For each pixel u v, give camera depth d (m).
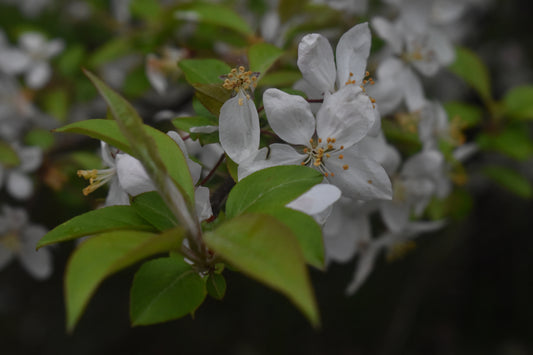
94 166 0.41
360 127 0.26
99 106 0.58
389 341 0.76
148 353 0.93
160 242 0.22
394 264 0.96
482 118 0.44
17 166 0.42
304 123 0.26
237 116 0.26
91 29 0.68
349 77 0.28
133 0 0.43
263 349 0.93
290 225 0.23
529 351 0.94
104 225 0.24
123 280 0.96
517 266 0.95
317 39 0.27
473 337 0.98
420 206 0.36
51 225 0.60
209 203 0.26
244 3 0.50
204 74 0.29
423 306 1.01
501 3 0.72
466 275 0.98
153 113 0.41
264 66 0.29
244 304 0.95
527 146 0.43
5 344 0.89
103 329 0.93
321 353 0.93
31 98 0.51
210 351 0.93
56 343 0.91
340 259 0.36
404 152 0.39
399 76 0.38
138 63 0.45
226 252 0.22
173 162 0.25
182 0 0.41
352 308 0.96
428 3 0.38
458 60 0.42
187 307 0.24
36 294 0.94
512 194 0.88
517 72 0.78
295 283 0.21
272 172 0.25
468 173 0.50
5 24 0.73
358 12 0.41
